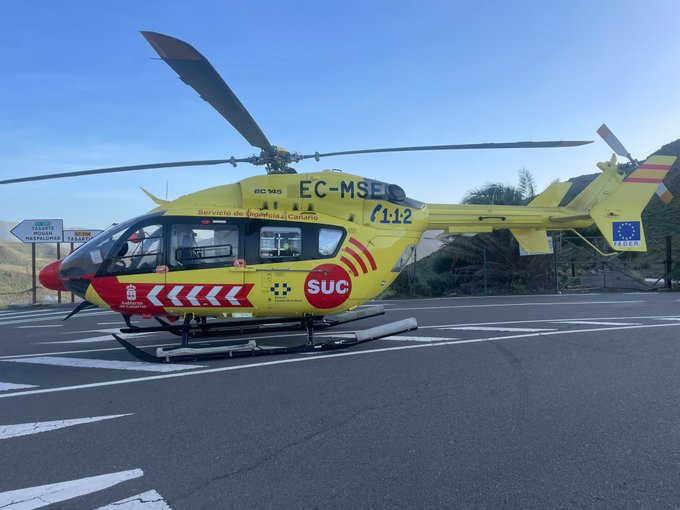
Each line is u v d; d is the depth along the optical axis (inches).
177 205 308.7
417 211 347.6
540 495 133.0
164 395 227.1
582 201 435.5
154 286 294.0
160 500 132.9
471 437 172.7
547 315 484.4
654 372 256.8
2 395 231.5
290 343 345.4
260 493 136.2
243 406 210.1
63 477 147.2
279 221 309.7
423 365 275.9
